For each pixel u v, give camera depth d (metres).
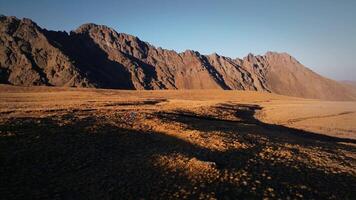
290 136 38.25
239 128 39.06
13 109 41.56
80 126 29.02
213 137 29.89
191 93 135.50
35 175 17.64
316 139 39.66
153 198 15.67
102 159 21.53
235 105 78.62
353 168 23.83
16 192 15.35
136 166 20.55
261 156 24.70
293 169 21.78
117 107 53.75
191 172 19.61
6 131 23.89
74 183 17.16
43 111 38.84
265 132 38.72
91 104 58.56
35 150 21.19
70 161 20.39
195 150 25.02
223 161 22.39
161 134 30.48
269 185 18.17
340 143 36.81
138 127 32.16
